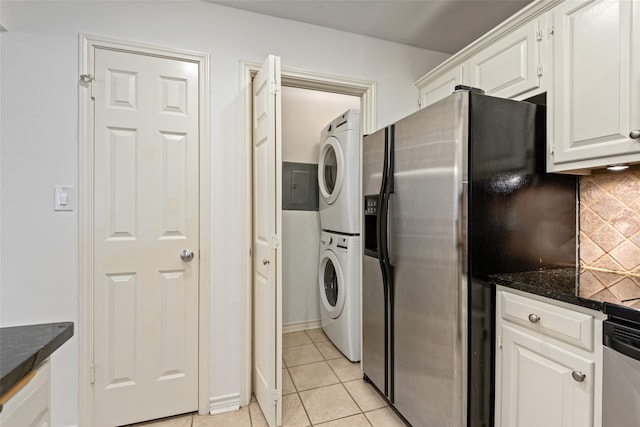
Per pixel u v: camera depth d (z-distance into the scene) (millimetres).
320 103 3162
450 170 1354
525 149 1461
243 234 1913
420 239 1534
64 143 1600
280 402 1675
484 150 1370
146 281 1739
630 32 1153
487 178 1377
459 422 1329
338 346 2594
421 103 2391
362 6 1930
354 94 2357
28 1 1552
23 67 1547
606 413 984
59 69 1593
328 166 2846
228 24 1898
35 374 684
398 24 2121
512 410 1309
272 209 1654
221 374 1873
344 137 2443
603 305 991
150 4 1746
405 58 2381
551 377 1154
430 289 1474
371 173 1969
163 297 1771
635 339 910
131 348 1715
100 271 1658
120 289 1695
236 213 1904
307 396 1976
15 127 1538
